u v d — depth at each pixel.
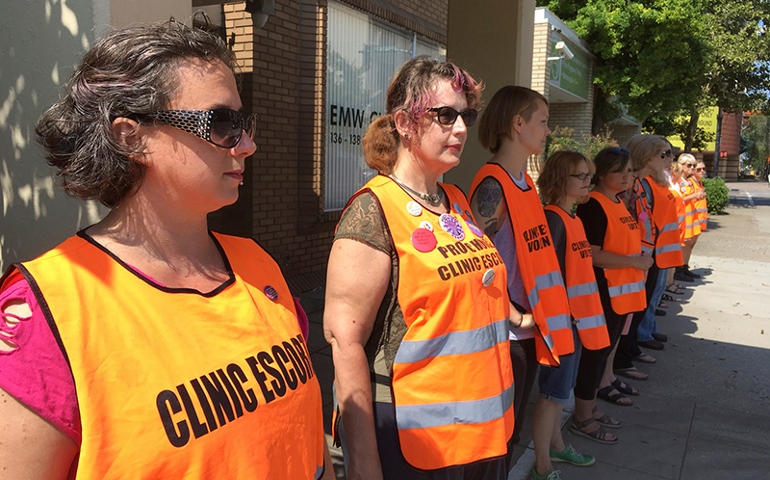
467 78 1.76
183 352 0.86
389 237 1.60
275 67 6.05
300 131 6.51
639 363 5.06
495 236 2.42
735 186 43.12
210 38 0.95
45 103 1.90
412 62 1.77
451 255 1.65
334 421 1.85
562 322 2.52
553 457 3.29
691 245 8.41
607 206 3.49
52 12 1.84
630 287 3.51
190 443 0.82
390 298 1.62
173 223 0.94
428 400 1.59
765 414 4.06
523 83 5.35
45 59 1.88
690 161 8.05
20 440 0.73
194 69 0.90
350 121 7.17
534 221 2.48
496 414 1.67
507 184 2.40
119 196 0.91
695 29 14.79
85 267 0.83
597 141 11.47
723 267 9.67
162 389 0.81
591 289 3.00
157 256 0.92
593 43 15.79
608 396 4.23
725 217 18.44
